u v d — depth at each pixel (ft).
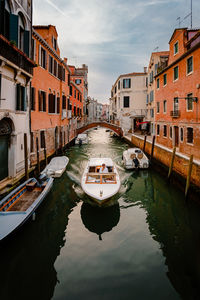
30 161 35.06
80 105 113.29
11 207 21.40
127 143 88.63
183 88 44.45
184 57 43.55
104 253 17.66
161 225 22.82
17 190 23.62
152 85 76.54
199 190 26.84
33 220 21.83
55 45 53.67
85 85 141.28
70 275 15.11
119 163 51.78
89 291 13.74
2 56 22.90
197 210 26.40
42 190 26.22
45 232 20.71
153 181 38.45
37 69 39.11
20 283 14.39
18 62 27.30
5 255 17.12
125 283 14.38
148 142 55.21
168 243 19.36
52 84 50.24
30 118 34.63
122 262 16.55
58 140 57.31
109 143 92.84
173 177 35.81
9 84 26.48
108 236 20.34
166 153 39.81
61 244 18.86
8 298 13.23
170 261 16.75
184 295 13.47
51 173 36.09
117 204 28.25
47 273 15.28
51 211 25.25
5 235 16.19
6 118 26.45
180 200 29.60
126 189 34.14
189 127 41.88
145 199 30.17
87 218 23.94
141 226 22.49
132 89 102.73
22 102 31.01
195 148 39.19
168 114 54.24
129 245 18.92
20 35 31.01
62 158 46.42
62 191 31.53
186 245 19.07
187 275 15.26
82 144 87.45
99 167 34.83
